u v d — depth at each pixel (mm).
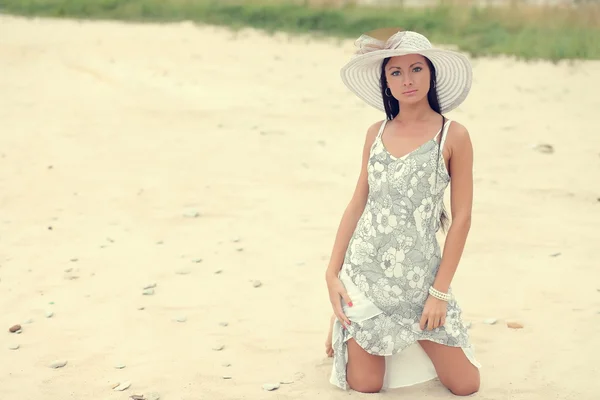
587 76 14148
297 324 5227
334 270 4336
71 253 6629
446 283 4047
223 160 9203
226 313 5422
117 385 4461
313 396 4258
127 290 5852
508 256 6344
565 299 5523
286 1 22000
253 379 4500
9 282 6059
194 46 17281
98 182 8508
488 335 5000
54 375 4609
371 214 4199
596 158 9102
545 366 4582
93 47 16703
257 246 6691
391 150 4160
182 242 6820
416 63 4016
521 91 13055
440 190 4117
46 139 10203
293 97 12578
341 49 17391
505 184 8227
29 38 17859
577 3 19984
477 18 19609
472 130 10523
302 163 9047
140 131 10531
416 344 4273
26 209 7758
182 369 4645
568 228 6949
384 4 22250
